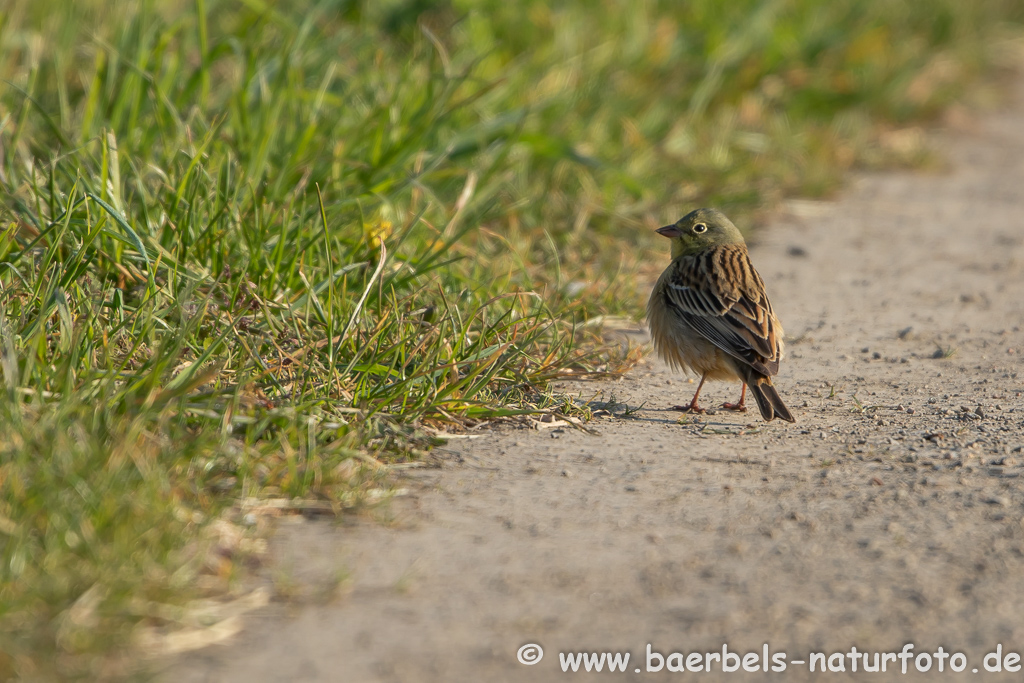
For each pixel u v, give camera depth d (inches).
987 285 617.3
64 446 304.7
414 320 449.1
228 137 555.5
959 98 1111.6
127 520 279.6
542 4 893.8
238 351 395.5
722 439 402.3
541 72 791.7
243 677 244.7
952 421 421.1
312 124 540.1
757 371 416.2
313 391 379.6
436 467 365.4
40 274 396.2
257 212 478.6
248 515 314.5
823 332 539.5
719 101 919.7
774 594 287.1
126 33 624.4
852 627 272.4
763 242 702.5
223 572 284.4
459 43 814.5
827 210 778.8
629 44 895.1
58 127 548.4
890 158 906.1
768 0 992.2
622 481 358.9
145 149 530.6
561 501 341.7
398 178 563.8
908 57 1109.1
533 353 468.1
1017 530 324.2
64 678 235.1
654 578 294.2
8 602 247.8
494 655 257.0
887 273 640.4
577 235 626.2
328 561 296.8
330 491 329.1
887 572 299.3
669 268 452.1
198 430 346.9
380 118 588.1
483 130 637.3
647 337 529.7
